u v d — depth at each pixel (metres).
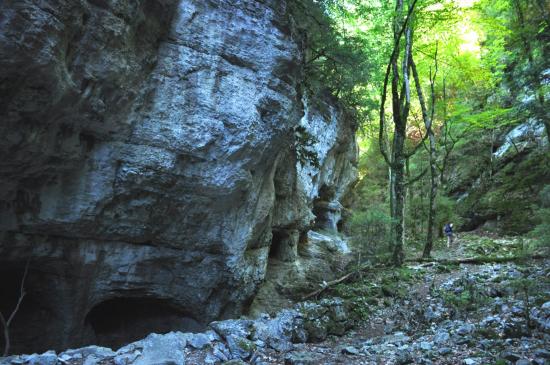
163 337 6.98
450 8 16.05
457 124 24.25
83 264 8.05
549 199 18.56
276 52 9.43
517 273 12.19
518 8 17.28
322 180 20.62
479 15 19.69
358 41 15.79
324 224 22.25
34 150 6.53
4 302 8.34
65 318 8.28
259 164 9.73
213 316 9.77
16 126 6.14
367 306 11.10
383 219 15.45
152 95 7.95
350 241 17.23
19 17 5.25
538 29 15.96
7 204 6.97
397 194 15.92
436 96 23.16
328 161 20.91
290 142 12.20
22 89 5.78
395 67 15.86
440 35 19.36
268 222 11.41
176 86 8.18
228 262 9.63
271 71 9.40
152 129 8.00
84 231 7.84
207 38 8.55
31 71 5.61
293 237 14.91
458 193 27.66
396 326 9.56
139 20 7.23
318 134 18.09
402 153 15.91
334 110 19.62
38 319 8.38
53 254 7.72
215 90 8.57
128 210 8.20
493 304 9.27
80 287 8.21
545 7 16.69
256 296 11.94
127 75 7.21
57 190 7.34
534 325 7.49
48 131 6.61
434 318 9.19
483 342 6.83
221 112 8.59
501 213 22.73
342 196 25.50
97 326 9.38
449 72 22.33
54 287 8.12
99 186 7.68
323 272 14.77
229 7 8.85
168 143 8.14
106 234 8.16
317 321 9.05
